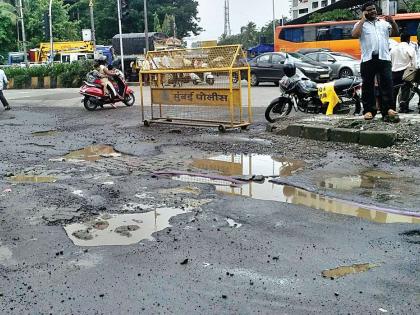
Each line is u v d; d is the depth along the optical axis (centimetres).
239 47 1051
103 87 1636
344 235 474
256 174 704
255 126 1117
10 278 402
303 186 637
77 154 913
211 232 489
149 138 1040
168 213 551
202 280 389
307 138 938
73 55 4206
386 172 691
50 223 530
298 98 1183
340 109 1180
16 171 777
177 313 341
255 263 417
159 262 424
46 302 362
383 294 360
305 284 378
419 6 3394
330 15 3409
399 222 506
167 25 6450
